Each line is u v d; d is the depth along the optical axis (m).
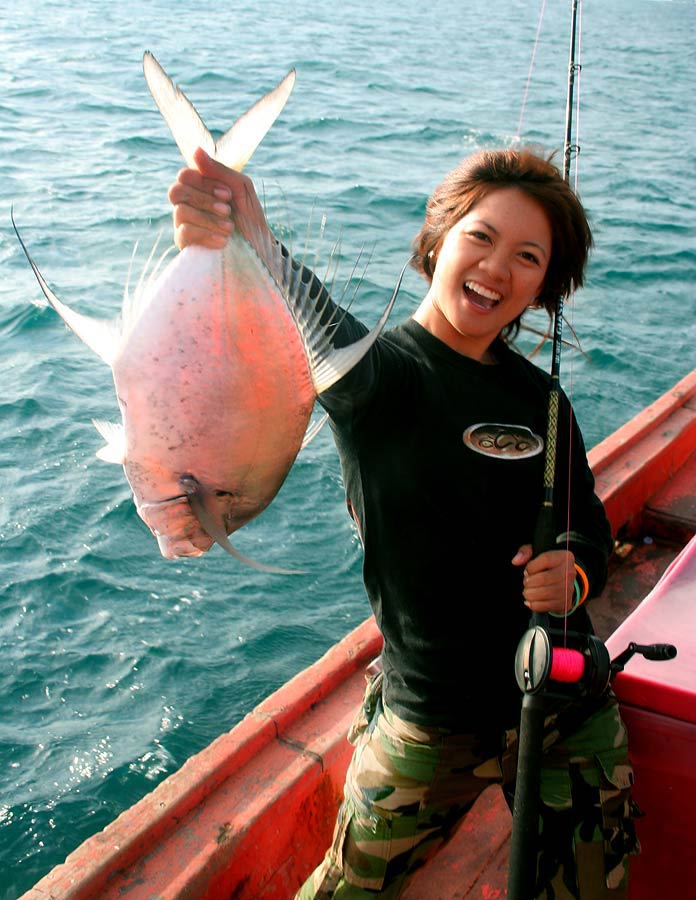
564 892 2.04
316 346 1.70
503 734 2.12
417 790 2.08
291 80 1.59
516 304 1.98
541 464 2.06
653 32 62.09
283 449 1.71
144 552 7.45
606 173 21.52
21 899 2.13
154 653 6.39
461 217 1.99
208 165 1.58
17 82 27.58
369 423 1.96
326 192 17.55
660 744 2.24
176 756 5.57
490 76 35.47
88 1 50.59
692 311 13.04
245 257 1.64
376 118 25.30
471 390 2.02
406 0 72.25
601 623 3.71
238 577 7.16
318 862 2.71
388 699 2.14
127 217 15.37
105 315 11.40
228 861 2.36
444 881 2.63
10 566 7.22
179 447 1.65
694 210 18.67
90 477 8.41
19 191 16.91
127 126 22.56
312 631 6.63
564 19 65.81
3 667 6.27
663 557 4.16
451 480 1.98
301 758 2.65
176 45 36.31
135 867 2.29
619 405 9.98
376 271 13.11
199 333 1.63
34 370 10.38
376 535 2.03
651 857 2.35
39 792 5.32
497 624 2.09
